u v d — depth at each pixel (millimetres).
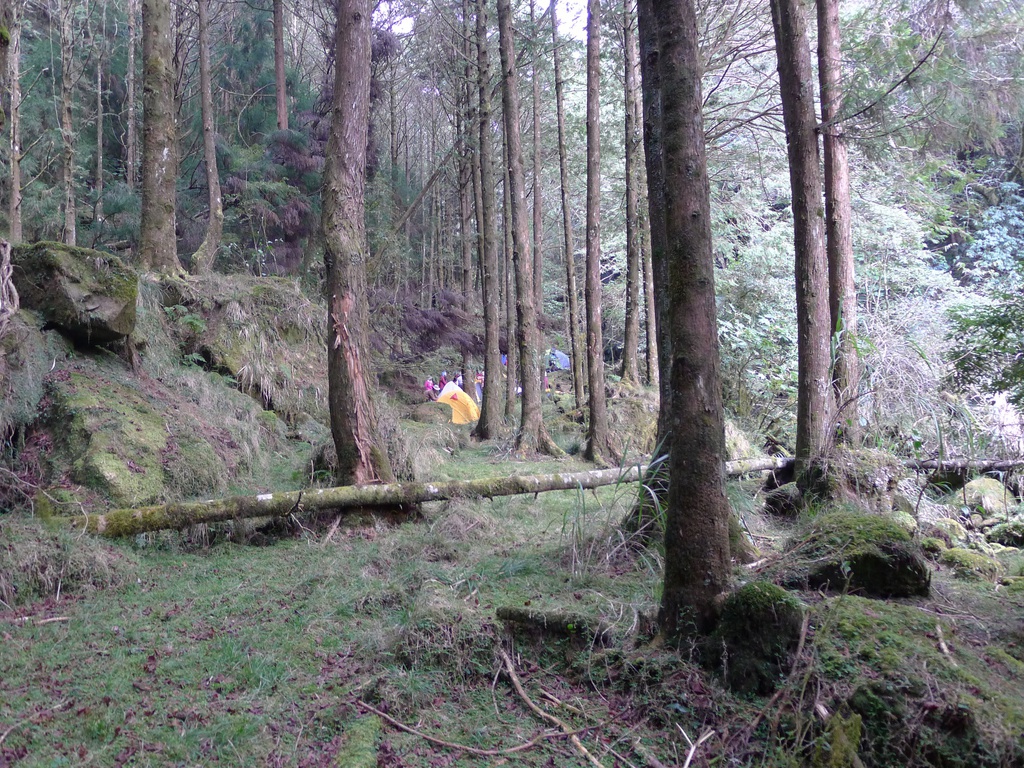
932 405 7496
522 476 6375
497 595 4113
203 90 12555
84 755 2533
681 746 2660
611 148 18641
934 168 8195
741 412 13203
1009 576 4789
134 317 7180
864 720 2445
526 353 11109
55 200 13875
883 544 3822
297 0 22578
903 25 7090
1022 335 6789
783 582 3709
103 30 17562
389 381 16094
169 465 5969
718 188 17234
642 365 17953
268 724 2807
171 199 10203
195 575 4602
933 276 15273
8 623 3641
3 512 4902
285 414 10023
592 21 10984
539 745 2729
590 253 10750
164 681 3143
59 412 5820
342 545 5352
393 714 2924
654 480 4844
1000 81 6836
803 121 6543
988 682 2674
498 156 22391
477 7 12805
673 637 3121
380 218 18578
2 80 4094
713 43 11539
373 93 19828
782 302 15914
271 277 12172
